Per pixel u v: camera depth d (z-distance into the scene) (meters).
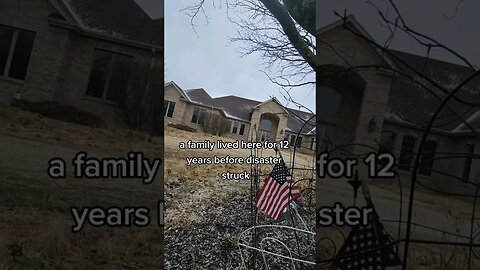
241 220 3.84
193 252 3.67
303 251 3.57
